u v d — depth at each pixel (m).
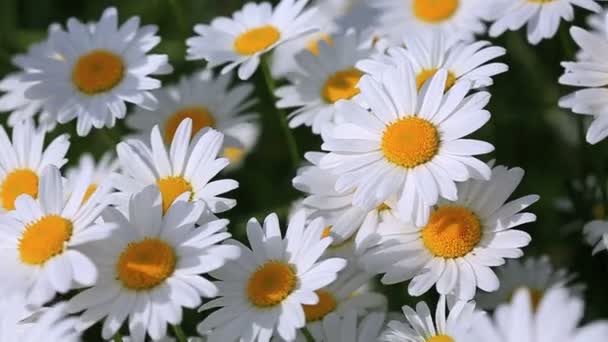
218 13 0.84
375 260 0.64
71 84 0.72
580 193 0.72
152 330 0.61
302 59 0.73
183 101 0.76
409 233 0.65
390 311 0.68
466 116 0.64
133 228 0.63
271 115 0.80
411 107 0.65
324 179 0.66
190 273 0.62
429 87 0.65
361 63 0.68
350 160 0.65
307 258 0.63
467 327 0.61
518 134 0.75
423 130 0.64
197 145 0.66
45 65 0.73
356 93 0.71
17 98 0.74
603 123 0.64
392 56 0.69
